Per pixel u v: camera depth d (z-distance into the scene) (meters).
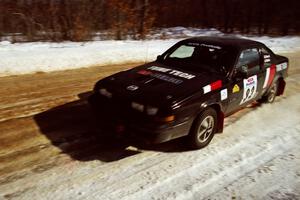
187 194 3.79
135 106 4.30
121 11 13.28
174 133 4.32
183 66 5.27
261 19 19.52
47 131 5.12
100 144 4.79
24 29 12.05
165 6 16.97
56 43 11.38
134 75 5.00
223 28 19.41
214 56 5.32
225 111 5.27
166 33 15.42
